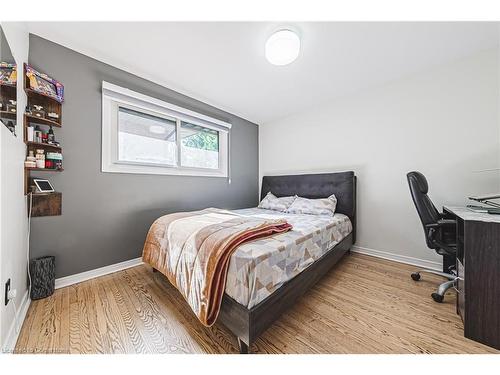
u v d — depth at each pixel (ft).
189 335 3.89
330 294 5.47
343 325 4.22
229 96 9.32
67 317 4.35
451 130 6.82
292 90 8.79
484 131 6.28
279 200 10.24
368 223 8.77
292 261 4.50
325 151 10.14
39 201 5.20
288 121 11.70
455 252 5.17
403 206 7.84
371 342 3.74
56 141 5.57
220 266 3.74
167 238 5.57
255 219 5.83
